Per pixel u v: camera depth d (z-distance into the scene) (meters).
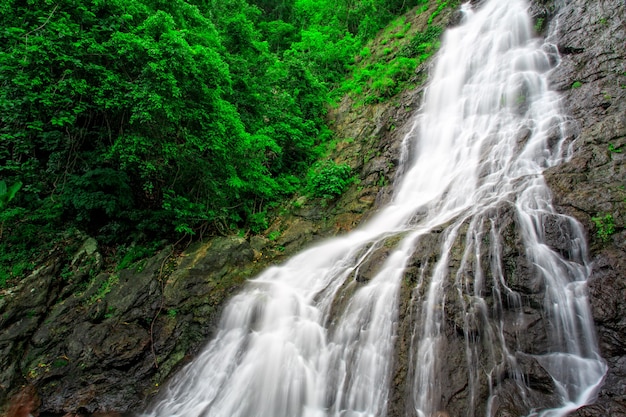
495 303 5.38
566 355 4.94
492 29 12.95
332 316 6.60
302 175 13.28
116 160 8.88
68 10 7.58
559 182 6.77
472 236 6.28
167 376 6.79
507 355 4.94
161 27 7.80
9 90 7.26
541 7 11.87
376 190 11.23
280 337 6.72
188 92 8.18
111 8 8.19
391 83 14.57
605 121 7.64
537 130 8.62
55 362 6.55
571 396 4.66
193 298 7.89
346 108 15.59
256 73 13.68
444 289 5.72
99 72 7.63
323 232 10.38
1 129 7.75
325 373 5.93
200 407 6.22
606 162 6.81
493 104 10.40
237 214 10.83
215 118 8.84
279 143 12.96
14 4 7.18
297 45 19.67
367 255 7.51
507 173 8.12
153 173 9.14
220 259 8.79
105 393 6.37
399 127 12.78
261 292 7.81
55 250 7.89
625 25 9.42
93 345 6.76
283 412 5.85
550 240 5.85
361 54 18.36
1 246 7.44
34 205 8.34
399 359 5.43
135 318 7.40
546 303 5.25
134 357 6.76
